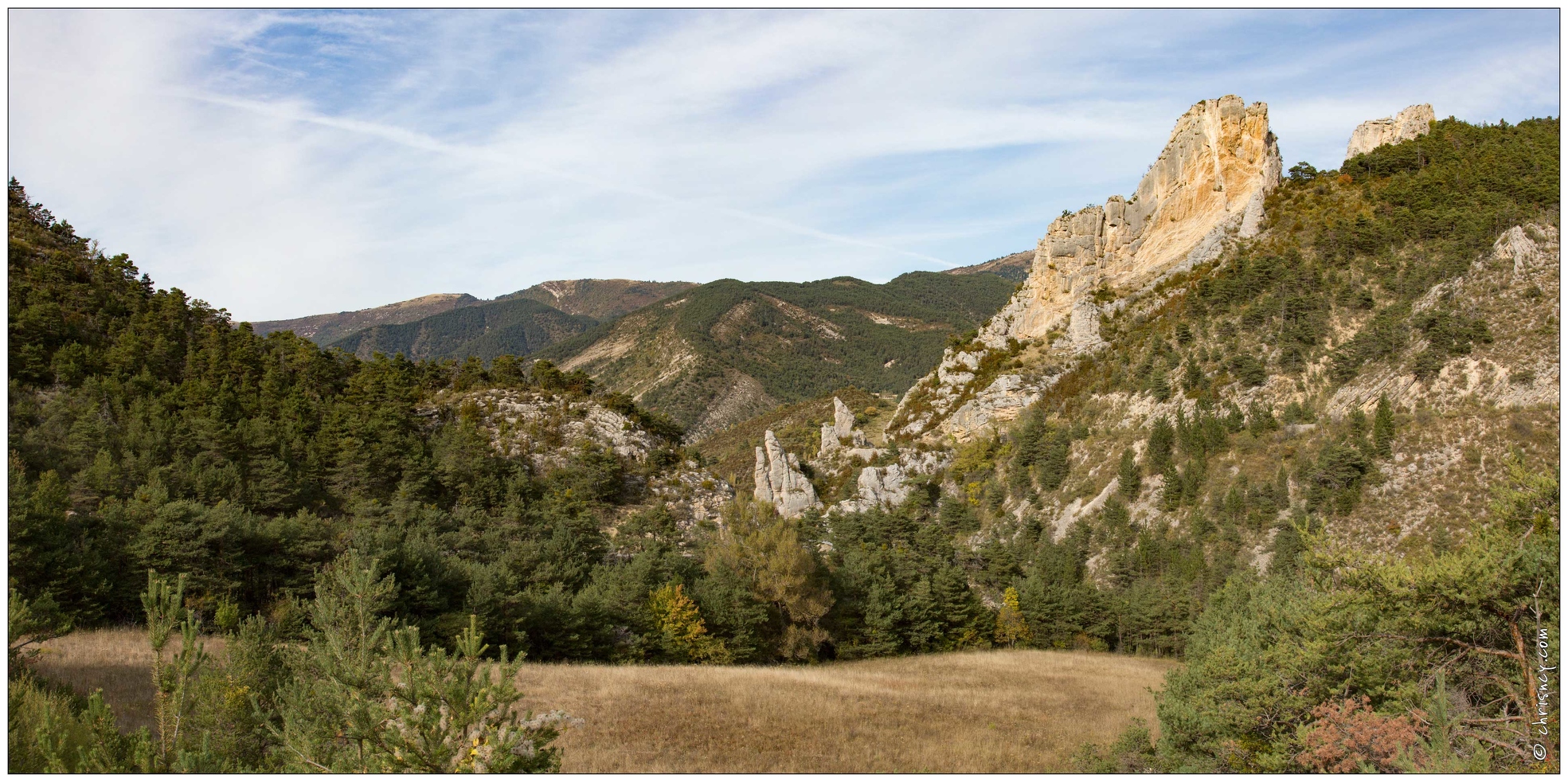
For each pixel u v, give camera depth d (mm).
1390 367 92500
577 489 95438
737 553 74125
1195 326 116438
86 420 77812
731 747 40719
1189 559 85375
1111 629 86062
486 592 58625
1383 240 109875
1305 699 27500
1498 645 25500
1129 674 68125
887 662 73062
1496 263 95000
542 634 60781
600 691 48500
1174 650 81500
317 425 99250
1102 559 94312
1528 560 23219
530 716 21531
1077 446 112750
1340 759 23781
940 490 120938
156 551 55906
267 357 113750
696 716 45250
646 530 88812
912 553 91000
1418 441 82000
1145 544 89938
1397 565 25422
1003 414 127062
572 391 123688
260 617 32281
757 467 120000
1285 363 102438
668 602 66062
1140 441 106250
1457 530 71750
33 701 27609
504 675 20672
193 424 84812
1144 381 113938
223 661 31453
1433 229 107500
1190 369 108438
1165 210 136750
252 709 27391
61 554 50562
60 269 112562
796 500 117188
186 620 25094
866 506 114812
